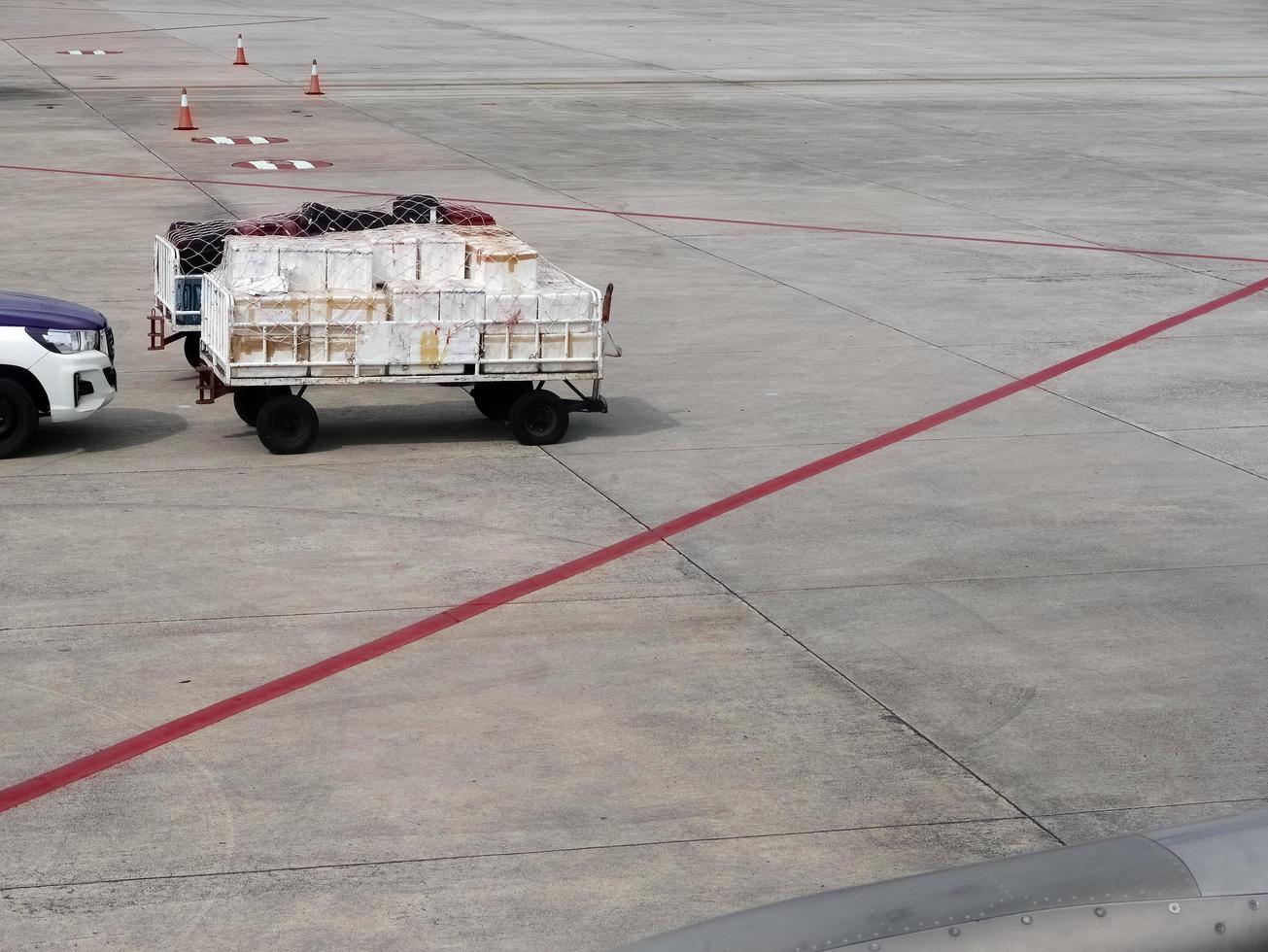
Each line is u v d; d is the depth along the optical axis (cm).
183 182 2623
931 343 1808
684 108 3691
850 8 6800
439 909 707
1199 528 1230
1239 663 988
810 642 1009
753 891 725
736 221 2467
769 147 3175
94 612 1032
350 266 1388
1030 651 1001
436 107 3616
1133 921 435
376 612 1042
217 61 4434
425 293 1358
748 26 5844
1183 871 445
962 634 1025
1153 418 1533
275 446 1377
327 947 676
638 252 2236
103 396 1389
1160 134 3459
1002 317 1933
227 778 820
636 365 1700
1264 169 3047
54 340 1354
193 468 1341
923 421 1515
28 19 5469
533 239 2288
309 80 4069
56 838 759
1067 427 1497
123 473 1323
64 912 697
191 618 1027
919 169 2967
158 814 783
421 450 1410
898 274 2150
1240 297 2055
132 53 4566
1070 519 1250
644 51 4956
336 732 873
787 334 1833
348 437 1445
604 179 2775
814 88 4109
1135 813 801
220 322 1352
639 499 1284
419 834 769
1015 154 3155
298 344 1341
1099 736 886
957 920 432
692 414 1531
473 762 843
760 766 843
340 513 1234
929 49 5203
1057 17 6575
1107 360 1745
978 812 800
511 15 6134
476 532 1198
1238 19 6619
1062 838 775
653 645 998
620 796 810
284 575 1103
